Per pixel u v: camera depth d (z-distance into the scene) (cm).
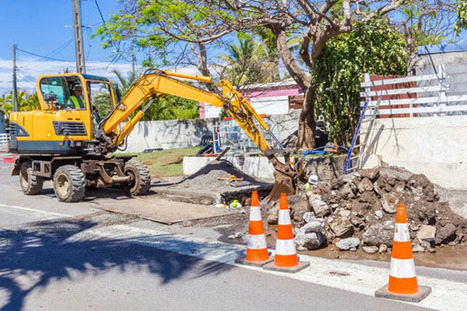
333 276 581
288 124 2078
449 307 466
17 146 1405
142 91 1277
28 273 642
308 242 719
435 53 1299
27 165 1428
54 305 518
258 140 1132
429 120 1013
